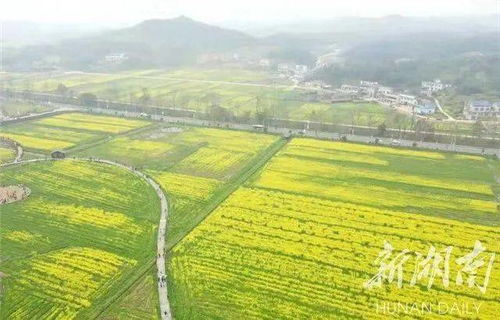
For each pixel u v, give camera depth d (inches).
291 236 3149.6
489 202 3732.8
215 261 2849.4
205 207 3597.4
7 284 2630.4
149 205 3634.4
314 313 2390.5
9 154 4842.5
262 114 6087.6
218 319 2349.9
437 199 3782.0
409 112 6934.1
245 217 3425.2
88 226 3289.9
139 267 2792.8
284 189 3946.9
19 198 3727.9
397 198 3789.4
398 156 4847.4
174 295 2532.0
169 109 6919.3
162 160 4690.0
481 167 4544.8
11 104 7337.6
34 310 2418.8
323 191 3914.9
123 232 3208.7
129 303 2472.9
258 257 2893.7
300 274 2719.0
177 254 2925.7
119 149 5044.3
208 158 4758.9
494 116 6806.1
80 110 6845.5
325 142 5310.0
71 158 4719.5
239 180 4148.6
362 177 4244.6
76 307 2440.9
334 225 3314.5
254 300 2491.4
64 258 2883.9
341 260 2861.7
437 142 5452.8
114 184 4047.7
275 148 5083.7
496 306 2428.6
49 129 5807.1
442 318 2337.6
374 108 7170.3
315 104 7411.4
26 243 3058.6
